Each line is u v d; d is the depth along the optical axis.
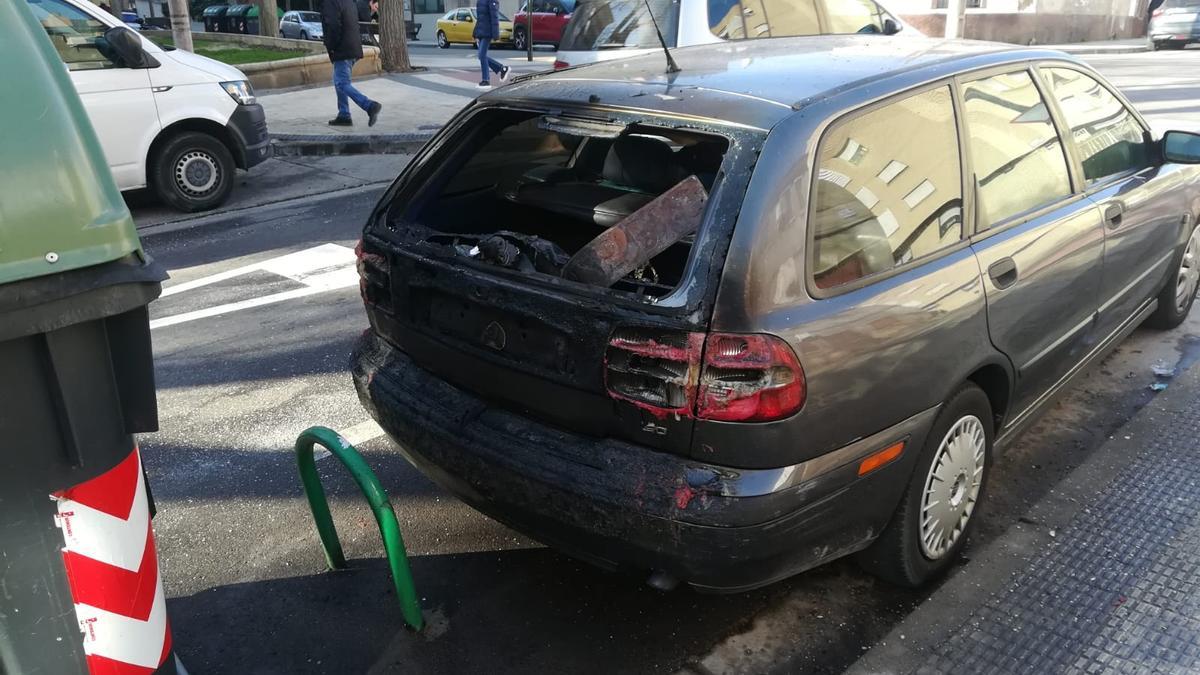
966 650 2.95
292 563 3.57
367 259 3.43
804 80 3.00
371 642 3.12
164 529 3.81
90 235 1.96
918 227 2.96
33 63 1.98
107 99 8.38
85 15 8.41
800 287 2.56
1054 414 4.44
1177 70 17.44
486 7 15.66
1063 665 2.88
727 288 2.47
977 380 3.35
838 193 2.74
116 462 2.14
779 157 2.62
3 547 2.02
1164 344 5.14
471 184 3.80
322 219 8.70
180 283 6.95
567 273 2.72
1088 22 27.59
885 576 3.16
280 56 18.80
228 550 3.66
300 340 5.78
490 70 18.66
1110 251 3.94
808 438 2.55
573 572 3.45
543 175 3.86
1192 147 4.41
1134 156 4.39
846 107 2.83
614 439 2.69
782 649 3.01
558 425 2.82
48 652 2.13
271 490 4.09
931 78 3.18
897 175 2.94
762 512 2.50
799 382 2.49
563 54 8.91
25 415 1.99
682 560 2.54
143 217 8.98
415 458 3.17
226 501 4.02
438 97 14.87
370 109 12.36
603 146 3.88
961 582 3.28
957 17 16.94
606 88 3.12
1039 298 3.42
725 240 2.52
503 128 3.60
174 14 11.98
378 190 9.80
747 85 2.96
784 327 2.49
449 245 3.18
